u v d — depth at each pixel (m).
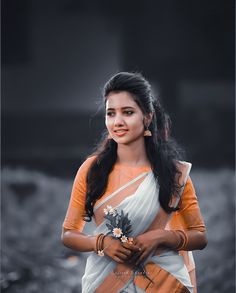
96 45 29.97
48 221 13.95
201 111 29.97
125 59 30.14
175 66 30.42
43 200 16.53
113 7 29.97
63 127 29.94
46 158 26.55
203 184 17.64
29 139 30.02
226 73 30.44
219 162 26.91
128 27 30.09
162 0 30.28
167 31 30.42
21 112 30.14
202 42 30.56
